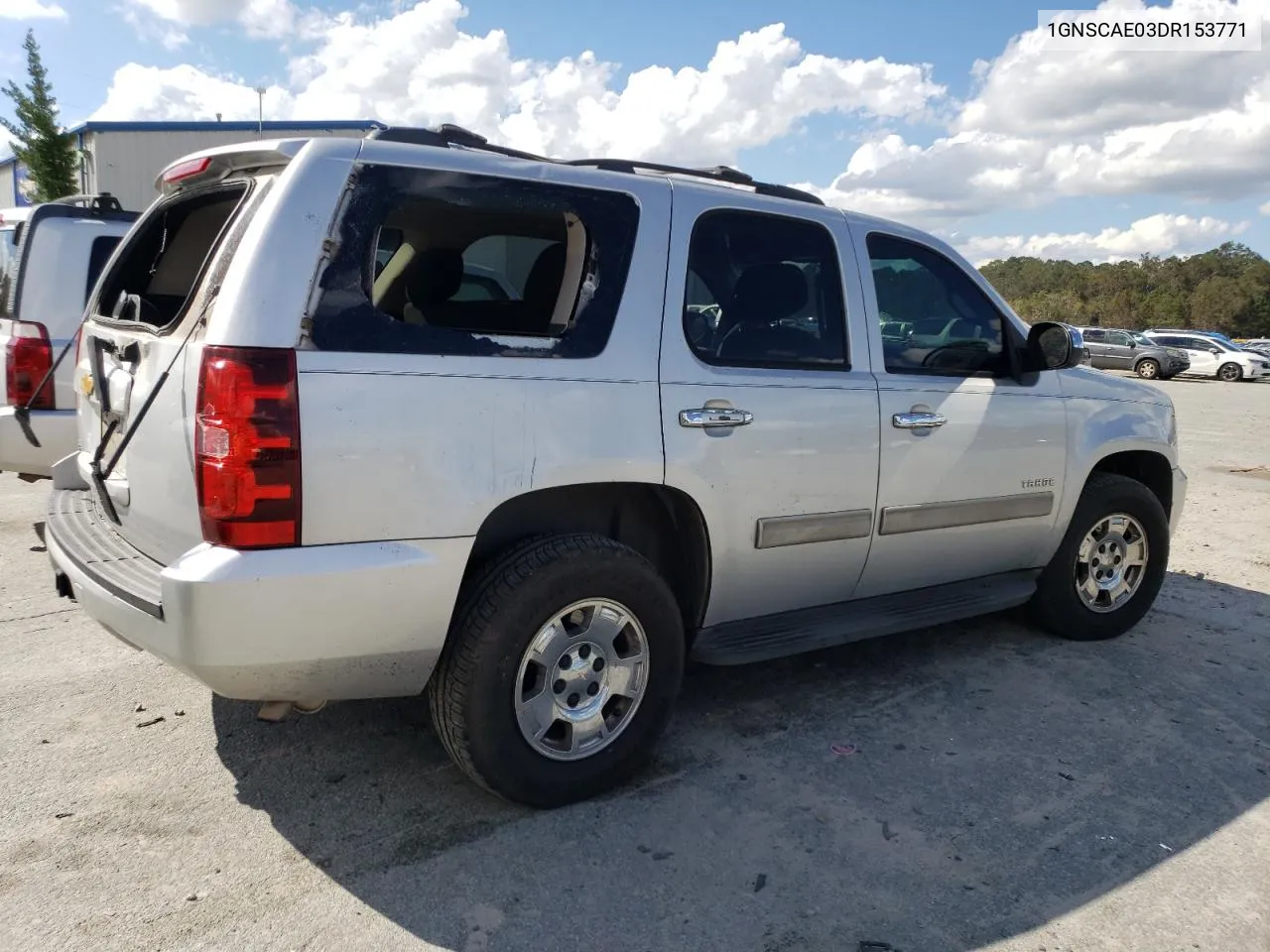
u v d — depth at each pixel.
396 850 2.78
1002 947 2.44
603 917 2.50
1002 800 3.17
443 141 2.92
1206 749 3.60
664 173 3.47
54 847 2.75
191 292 2.64
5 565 5.47
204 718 3.60
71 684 3.88
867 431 3.61
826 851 2.84
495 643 2.76
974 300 4.14
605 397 2.95
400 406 2.56
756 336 3.42
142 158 28.56
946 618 4.02
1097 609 4.74
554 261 3.27
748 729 3.65
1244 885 2.74
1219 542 7.15
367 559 2.52
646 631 3.08
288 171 2.56
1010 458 4.13
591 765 3.03
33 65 27.59
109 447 3.09
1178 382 31.86
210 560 2.38
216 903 2.52
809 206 3.68
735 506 3.29
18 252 5.69
